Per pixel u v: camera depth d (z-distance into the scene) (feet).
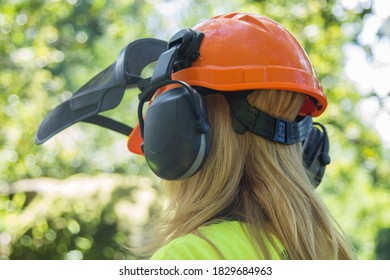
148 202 30.19
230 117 4.88
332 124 27.58
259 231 4.61
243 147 4.84
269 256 4.50
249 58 4.91
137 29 35.58
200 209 4.80
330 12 26.27
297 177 4.92
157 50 6.07
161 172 4.72
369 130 28.37
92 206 30.55
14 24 27.96
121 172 35.99
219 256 4.43
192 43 5.00
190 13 36.27
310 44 26.37
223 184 4.77
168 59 4.78
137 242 5.94
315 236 4.94
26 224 28.96
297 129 5.04
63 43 34.55
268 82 4.82
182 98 4.64
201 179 4.88
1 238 29.27
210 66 4.93
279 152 4.92
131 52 5.82
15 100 28.48
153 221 5.48
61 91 31.83
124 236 30.01
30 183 30.07
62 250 30.35
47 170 31.32
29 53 29.01
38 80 29.43
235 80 4.82
